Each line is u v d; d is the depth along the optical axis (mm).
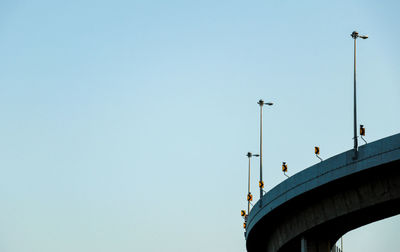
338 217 74125
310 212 78750
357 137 70750
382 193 68125
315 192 75875
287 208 82312
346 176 70438
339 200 73688
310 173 75688
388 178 67500
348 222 76375
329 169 72688
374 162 67375
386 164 66375
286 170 81312
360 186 70750
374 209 70500
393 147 65625
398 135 65500
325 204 75938
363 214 72750
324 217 76188
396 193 66750
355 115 73875
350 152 70375
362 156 68875
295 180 78250
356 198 71312
